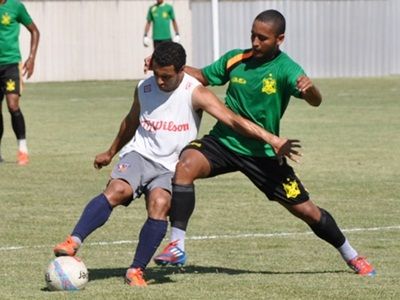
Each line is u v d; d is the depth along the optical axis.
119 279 19.22
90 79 91.19
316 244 23.34
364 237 24.28
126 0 91.44
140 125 19.14
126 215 27.48
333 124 53.69
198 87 18.88
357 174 35.78
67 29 89.88
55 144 45.00
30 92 77.94
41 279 19.22
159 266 20.77
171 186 18.72
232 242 23.61
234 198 30.53
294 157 19.69
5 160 39.38
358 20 96.81
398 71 98.69
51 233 24.61
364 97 72.00
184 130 18.94
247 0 94.38
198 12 93.69
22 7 37.56
